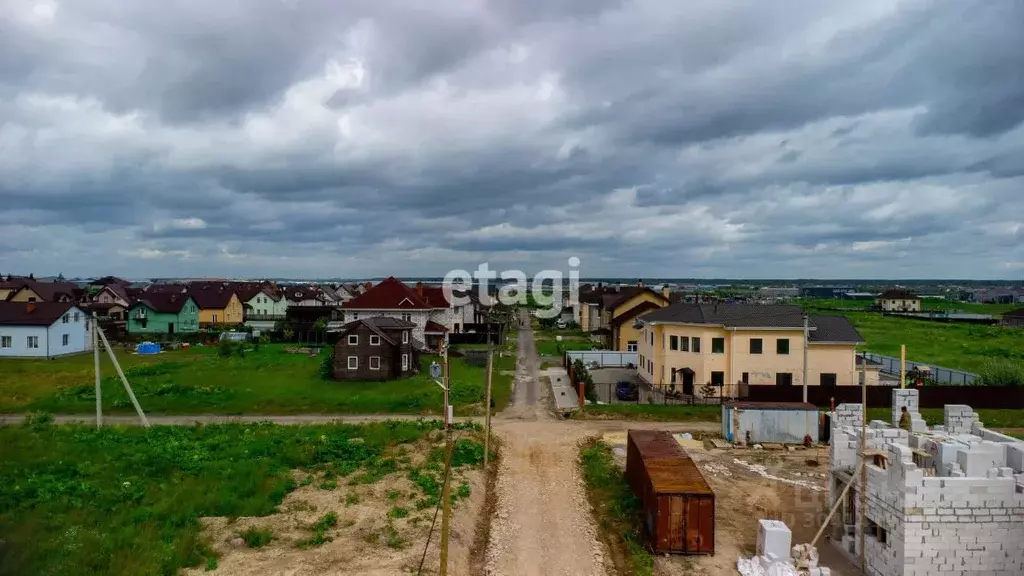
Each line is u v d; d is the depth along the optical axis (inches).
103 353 2493.8
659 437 987.3
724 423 1274.6
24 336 2380.7
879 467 714.2
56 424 1301.7
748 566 721.0
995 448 687.1
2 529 719.1
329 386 1772.9
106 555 666.8
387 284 2650.1
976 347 2812.5
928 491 633.6
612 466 1086.4
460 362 2319.1
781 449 1205.7
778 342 1628.9
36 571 621.0
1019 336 3307.1
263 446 1116.5
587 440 1263.5
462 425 1320.1
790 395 1508.4
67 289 3710.6
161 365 2076.8
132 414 1428.4
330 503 866.8
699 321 1658.5
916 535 634.8
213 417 1413.6
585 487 1008.2
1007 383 1589.6
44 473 952.3
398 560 696.4
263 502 848.3
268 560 693.3
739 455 1170.6
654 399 1662.2
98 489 880.9
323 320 2942.9
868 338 3196.4
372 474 991.0
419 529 779.4
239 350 2469.2
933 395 1513.3
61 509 804.6
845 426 841.5
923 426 844.6
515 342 2997.0
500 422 1396.4
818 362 1625.2
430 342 2576.3
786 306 1744.6
